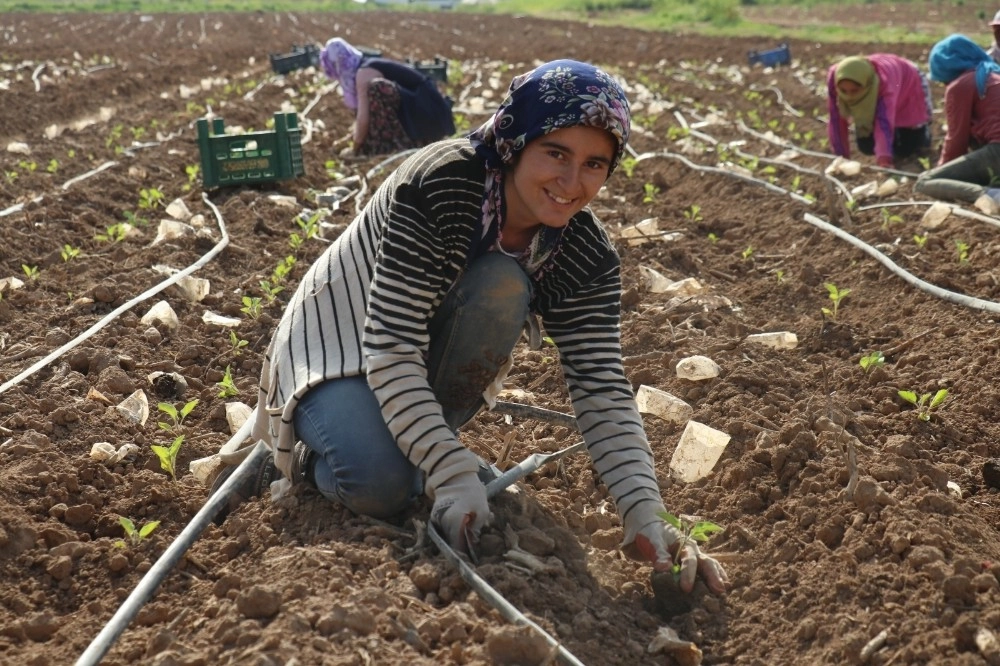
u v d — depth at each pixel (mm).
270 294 5086
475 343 2756
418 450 2621
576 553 2914
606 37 27422
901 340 4754
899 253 5641
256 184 7523
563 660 2336
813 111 11984
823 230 6312
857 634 2553
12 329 4625
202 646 2350
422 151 2652
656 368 4371
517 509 2996
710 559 2771
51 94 12328
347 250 2867
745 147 9477
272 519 2949
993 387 4090
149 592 2555
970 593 2590
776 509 3184
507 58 21453
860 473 3256
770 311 5379
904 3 35781
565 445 3633
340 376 2766
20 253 5629
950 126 6953
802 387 4195
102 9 47000
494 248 2689
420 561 2631
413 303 2621
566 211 2533
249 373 4391
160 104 12648
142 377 4160
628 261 5949
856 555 2844
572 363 2836
